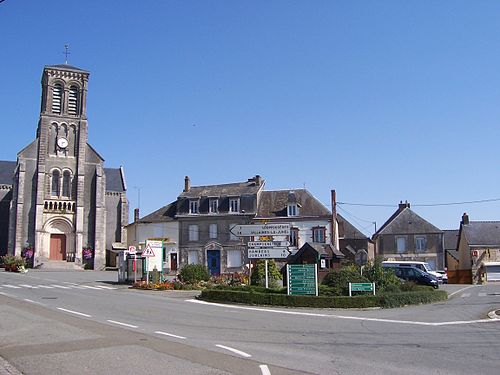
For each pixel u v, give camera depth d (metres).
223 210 54.91
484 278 54.03
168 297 27.30
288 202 53.28
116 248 63.16
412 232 58.53
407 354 11.05
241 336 13.50
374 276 26.97
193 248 54.91
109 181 69.25
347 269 26.91
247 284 31.30
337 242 53.97
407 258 58.16
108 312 18.67
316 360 10.31
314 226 52.16
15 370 8.89
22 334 12.52
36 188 58.75
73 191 60.41
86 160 61.72
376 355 10.91
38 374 8.69
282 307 23.22
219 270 53.75
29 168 59.12
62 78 61.81
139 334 12.83
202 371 9.01
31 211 58.41
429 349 11.69
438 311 21.23
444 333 14.48
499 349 11.72
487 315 19.36
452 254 66.56
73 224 59.72
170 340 12.28
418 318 18.66
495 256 54.56
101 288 32.38
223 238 54.25
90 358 9.85
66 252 59.41
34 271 51.84
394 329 15.43
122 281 36.56
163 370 9.04
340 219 59.16
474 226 57.06
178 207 56.34
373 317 19.02
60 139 60.66
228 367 9.35
